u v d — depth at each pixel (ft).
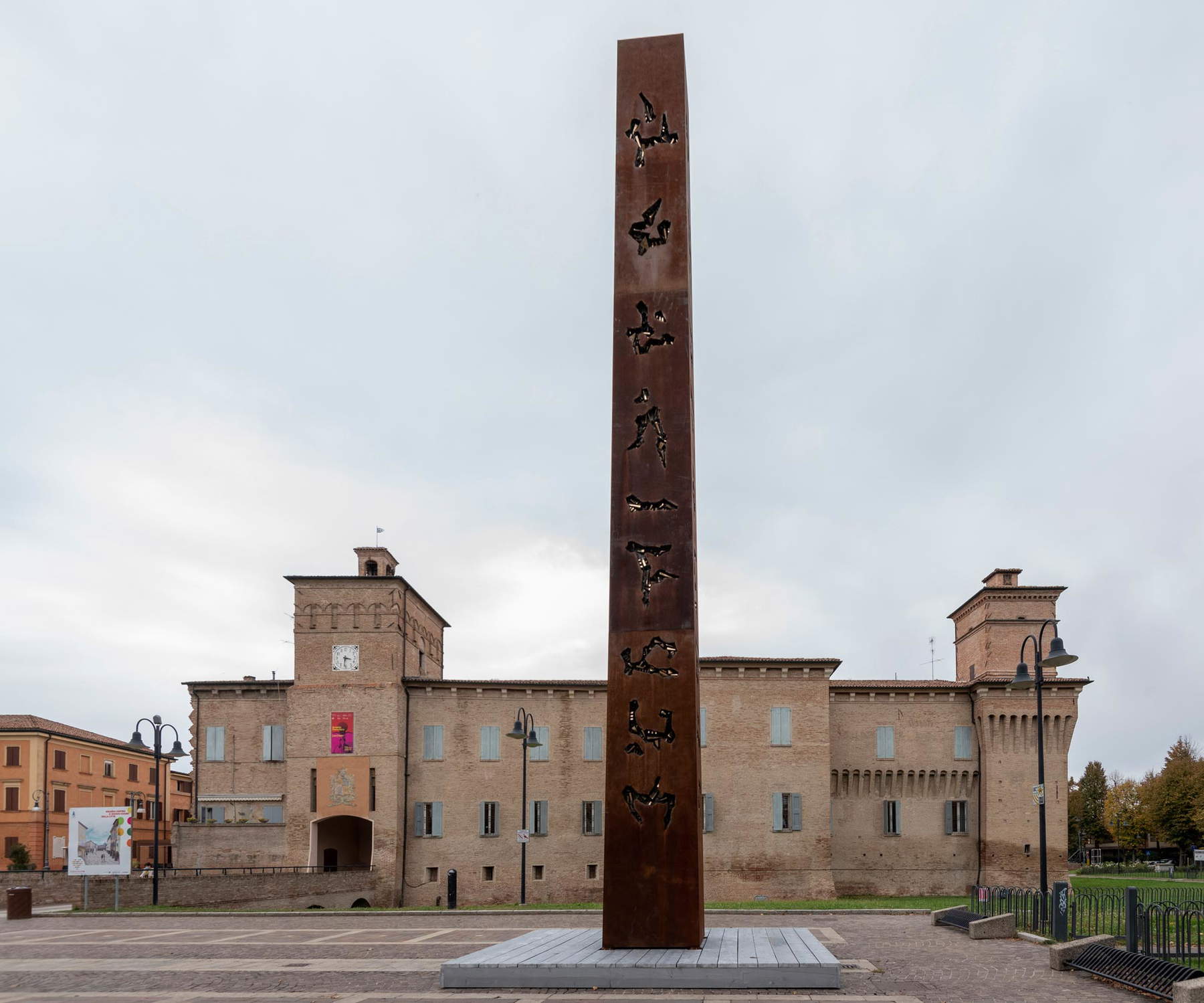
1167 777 383.86
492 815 215.31
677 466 79.77
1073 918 101.76
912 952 86.69
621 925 74.64
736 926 111.86
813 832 212.64
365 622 216.74
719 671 218.38
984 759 219.41
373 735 212.02
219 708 226.58
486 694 219.61
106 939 111.34
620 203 84.17
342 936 110.22
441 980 68.39
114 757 307.37
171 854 275.18
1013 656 231.09
